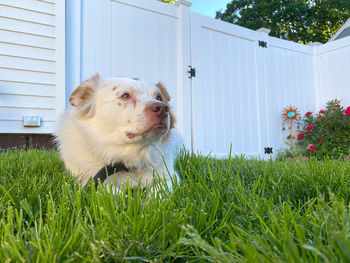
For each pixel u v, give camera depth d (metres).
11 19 2.34
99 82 1.24
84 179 1.04
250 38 3.67
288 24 9.84
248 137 3.56
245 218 0.65
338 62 4.20
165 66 3.00
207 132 3.22
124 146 1.07
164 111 1.03
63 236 0.49
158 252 0.48
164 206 0.63
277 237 0.51
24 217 0.67
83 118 1.16
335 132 3.52
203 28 3.27
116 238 0.50
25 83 2.38
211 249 0.37
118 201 0.68
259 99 3.70
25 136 2.44
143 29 2.88
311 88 4.36
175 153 1.54
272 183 1.02
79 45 2.57
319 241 0.43
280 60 4.02
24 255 0.43
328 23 9.70
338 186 0.90
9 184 0.85
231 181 0.90
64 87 2.50
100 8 2.68
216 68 3.34
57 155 1.56
